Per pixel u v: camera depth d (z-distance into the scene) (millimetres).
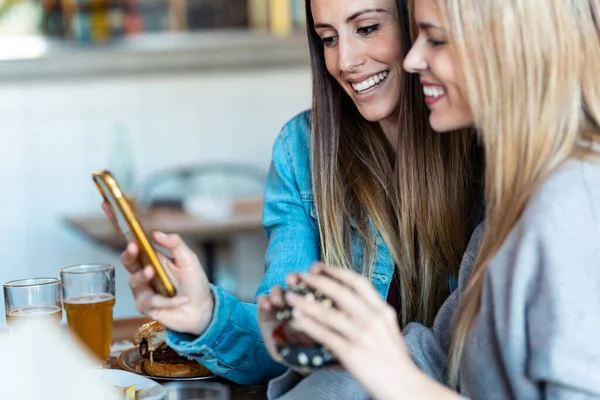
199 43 4508
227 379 1568
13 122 4191
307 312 1091
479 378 1232
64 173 4293
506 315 1168
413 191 1699
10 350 1087
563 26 1233
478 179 1721
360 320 1075
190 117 4461
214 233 3340
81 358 1120
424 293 1715
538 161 1233
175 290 1332
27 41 4316
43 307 1569
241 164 4566
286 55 4555
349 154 1767
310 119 1874
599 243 1148
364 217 1745
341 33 1622
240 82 4516
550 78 1233
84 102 4281
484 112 1272
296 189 1832
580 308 1116
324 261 1750
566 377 1090
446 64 1319
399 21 1612
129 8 4492
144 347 1545
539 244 1151
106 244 3340
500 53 1249
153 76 4379
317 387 1306
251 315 1547
